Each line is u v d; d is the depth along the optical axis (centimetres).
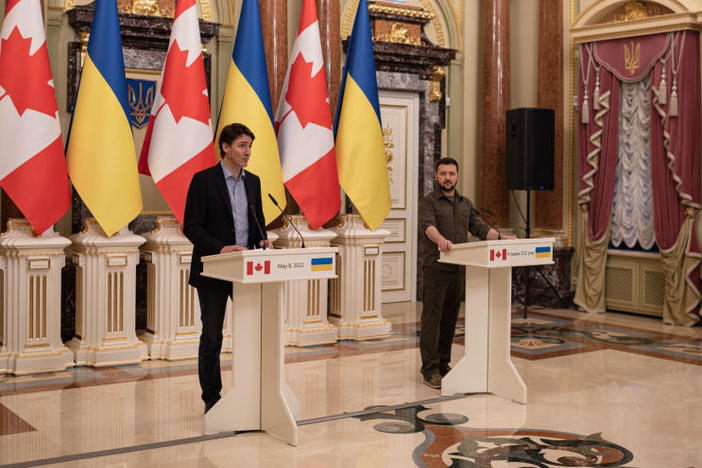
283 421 404
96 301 577
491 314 502
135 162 572
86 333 577
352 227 697
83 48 672
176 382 529
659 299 816
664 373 566
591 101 856
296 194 639
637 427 432
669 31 784
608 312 862
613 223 855
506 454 384
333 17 760
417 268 909
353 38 671
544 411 463
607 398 495
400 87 872
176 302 605
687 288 776
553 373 564
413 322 777
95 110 559
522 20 925
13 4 534
